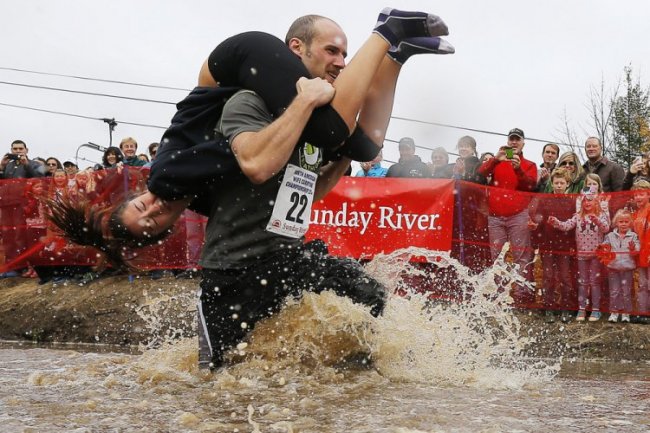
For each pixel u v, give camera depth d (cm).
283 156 323
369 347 354
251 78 340
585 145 811
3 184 942
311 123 336
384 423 227
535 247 760
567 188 778
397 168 839
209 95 354
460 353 383
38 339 854
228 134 337
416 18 347
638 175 766
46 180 923
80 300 867
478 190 779
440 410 253
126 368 363
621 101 2492
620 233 733
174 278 880
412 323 369
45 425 225
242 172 341
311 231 813
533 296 755
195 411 249
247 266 349
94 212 363
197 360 372
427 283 776
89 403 261
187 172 341
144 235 362
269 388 301
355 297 356
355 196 807
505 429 222
